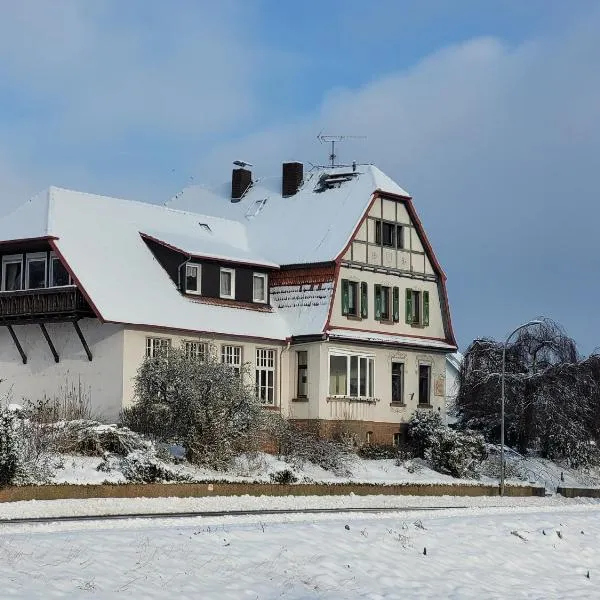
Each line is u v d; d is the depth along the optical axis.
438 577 25.12
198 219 59.31
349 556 24.78
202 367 44.94
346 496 44.31
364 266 57.69
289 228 59.75
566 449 62.91
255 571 22.42
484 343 65.25
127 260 52.00
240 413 45.12
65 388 49.56
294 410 55.34
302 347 55.50
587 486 60.16
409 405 59.50
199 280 53.28
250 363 53.06
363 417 56.69
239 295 55.16
